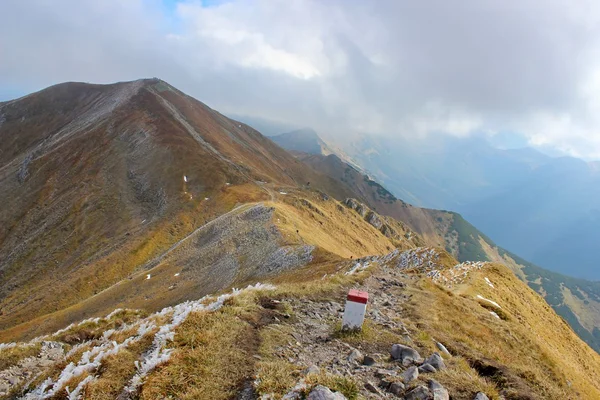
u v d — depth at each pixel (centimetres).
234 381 987
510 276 4622
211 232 8938
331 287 2000
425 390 965
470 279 3678
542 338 3138
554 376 1831
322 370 1036
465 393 1022
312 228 10262
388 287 2272
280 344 1216
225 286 6247
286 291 1773
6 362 1750
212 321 1302
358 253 11512
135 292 6900
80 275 8625
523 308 3697
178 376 984
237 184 12888
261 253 7056
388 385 1019
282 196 12750
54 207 12012
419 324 1642
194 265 7500
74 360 1254
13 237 11444
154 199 11994
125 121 16688
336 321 1500
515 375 1296
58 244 10588
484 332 1942
